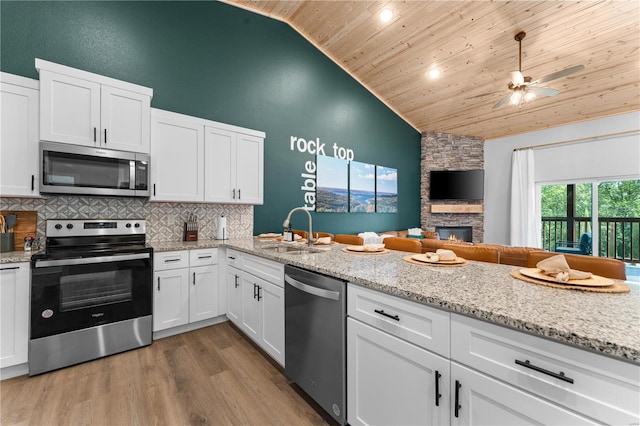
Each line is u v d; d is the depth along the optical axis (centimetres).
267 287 209
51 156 215
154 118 267
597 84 412
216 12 350
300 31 435
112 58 279
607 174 478
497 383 87
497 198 619
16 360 192
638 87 403
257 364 213
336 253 213
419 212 649
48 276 200
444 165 635
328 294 147
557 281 116
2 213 227
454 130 617
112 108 241
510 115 527
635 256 461
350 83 510
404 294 111
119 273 229
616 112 464
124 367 208
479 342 91
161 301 252
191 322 269
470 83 466
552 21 334
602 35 337
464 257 197
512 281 124
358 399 135
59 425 150
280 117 410
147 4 300
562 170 529
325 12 389
